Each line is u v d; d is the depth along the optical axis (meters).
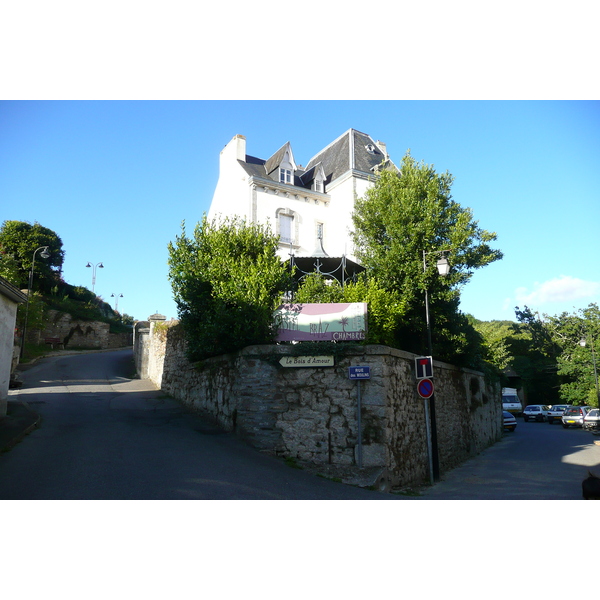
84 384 23.94
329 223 30.11
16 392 20.00
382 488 10.83
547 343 56.72
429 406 14.27
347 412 11.71
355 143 31.89
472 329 20.55
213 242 15.58
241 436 12.62
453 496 10.95
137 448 11.38
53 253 52.34
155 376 24.84
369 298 15.77
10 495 7.58
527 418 45.69
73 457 10.22
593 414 33.38
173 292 16.27
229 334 13.59
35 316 34.12
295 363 12.23
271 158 30.98
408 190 19.38
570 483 12.66
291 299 16.02
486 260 18.47
